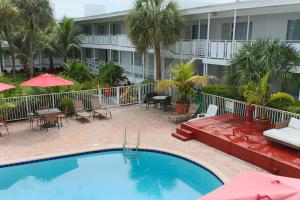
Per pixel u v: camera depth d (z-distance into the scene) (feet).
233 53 50.85
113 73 76.07
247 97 40.63
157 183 31.65
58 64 124.06
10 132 43.60
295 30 52.03
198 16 65.62
